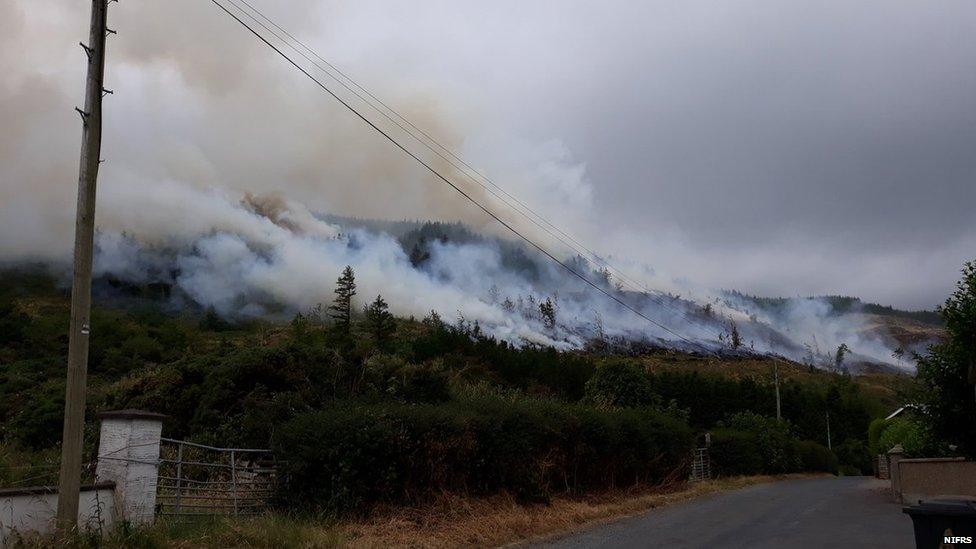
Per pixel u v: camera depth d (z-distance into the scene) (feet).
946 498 28.27
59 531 27.94
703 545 38.32
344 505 39.52
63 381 123.24
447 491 45.55
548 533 44.42
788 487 98.02
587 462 62.59
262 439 50.01
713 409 230.89
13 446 61.16
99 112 31.30
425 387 59.98
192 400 58.90
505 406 54.49
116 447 32.68
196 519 36.52
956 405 55.11
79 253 30.17
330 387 58.39
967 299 51.34
